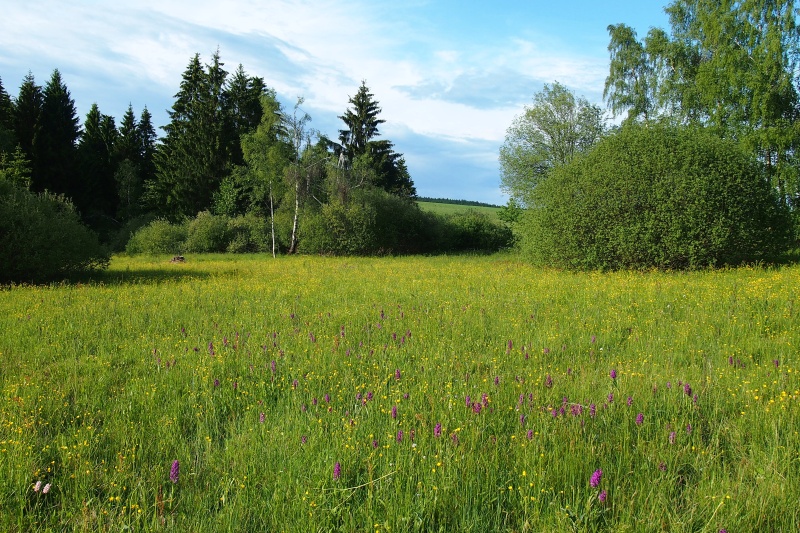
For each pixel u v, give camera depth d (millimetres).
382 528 3621
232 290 16141
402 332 9547
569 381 6422
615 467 4348
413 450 4520
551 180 24422
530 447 4539
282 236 44812
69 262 21297
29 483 4246
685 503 3939
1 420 5316
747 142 30109
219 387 6484
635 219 21219
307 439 4871
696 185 20266
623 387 6117
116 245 49594
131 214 59969
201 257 39406
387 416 5457
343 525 3676
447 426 5074
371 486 4027
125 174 59469
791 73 31234
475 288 15570
